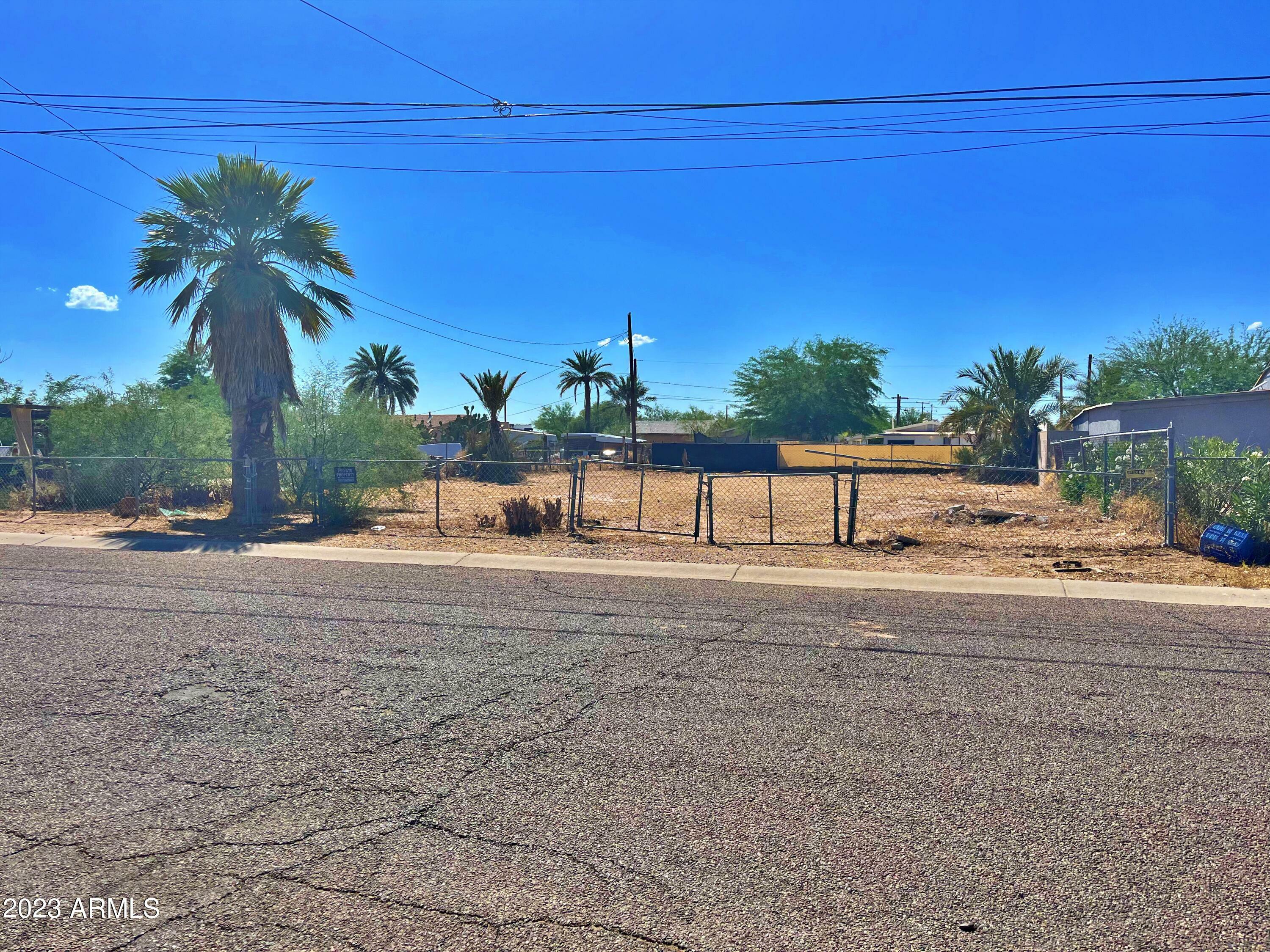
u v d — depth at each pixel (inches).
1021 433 1246.9
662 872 131.0
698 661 250.5
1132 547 482.3
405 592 358.3
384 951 111.1
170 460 630.5
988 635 286.4
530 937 114.3
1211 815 150.9
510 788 160.9
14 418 922.7
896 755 177.9
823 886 127.5
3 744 180.7
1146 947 113.4
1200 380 1521.9
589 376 2635.3
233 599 337.1
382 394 2447.1
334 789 159.9
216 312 609.6
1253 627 300.4
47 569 409.7
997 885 128.0
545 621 303.3
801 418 2524.6
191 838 140.8
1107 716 202.7
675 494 1006.4
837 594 364.8
